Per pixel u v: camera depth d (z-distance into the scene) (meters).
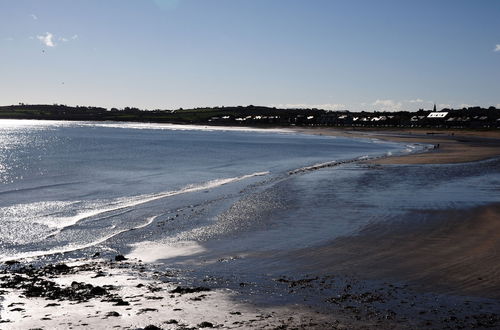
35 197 31.05
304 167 52.28
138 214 24.98
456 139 125.94
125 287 12.59
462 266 14.30
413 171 43.44
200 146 100.25
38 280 13.38
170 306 10.87
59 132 182.00
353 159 63.16
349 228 20.14
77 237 20.00
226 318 10.07
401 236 18.42
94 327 9.41
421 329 9.54
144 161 62.34
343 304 11.13
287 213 23.98
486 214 22.09
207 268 14.89
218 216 23.84
